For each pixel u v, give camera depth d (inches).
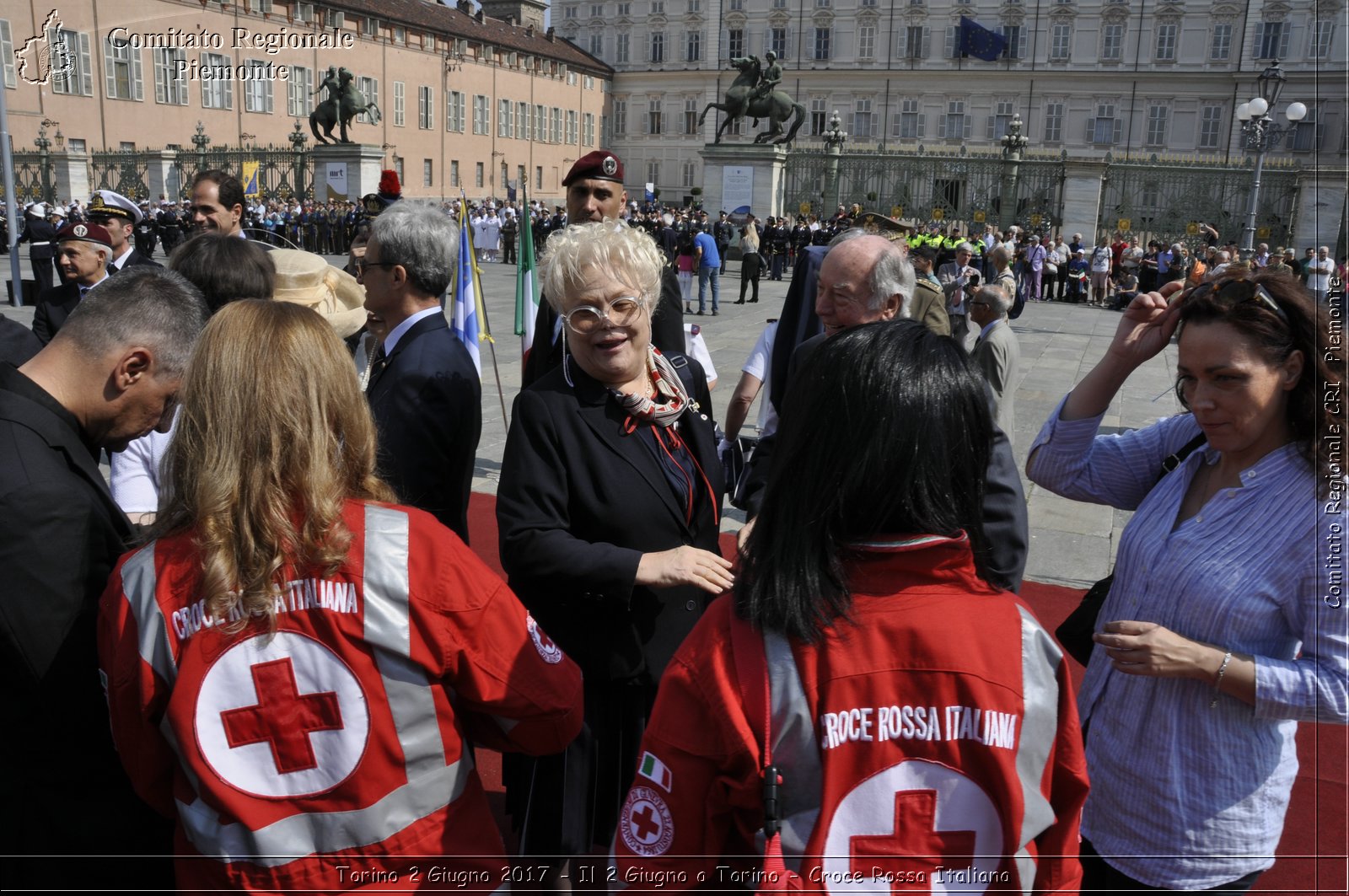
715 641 50.4
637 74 2294.5
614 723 89.4
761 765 47.8
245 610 54.6
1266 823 68.5
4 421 62.1
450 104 1841.8
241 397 56.0
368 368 149.9
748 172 1036.5
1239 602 64.7
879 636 48.0
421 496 104.2
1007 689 47.9
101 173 1295.5
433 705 58.1
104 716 63.2
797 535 49.4
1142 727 69.9
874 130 2097.7
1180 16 1868.8
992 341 193.0
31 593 58.5
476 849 60.3
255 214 1079.0
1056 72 1956.2
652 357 94.0
